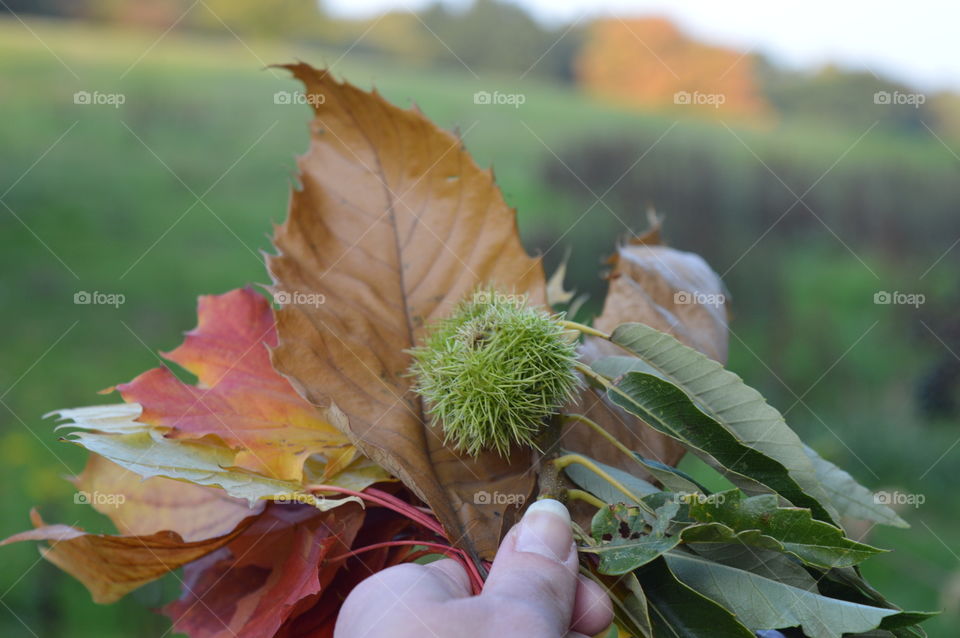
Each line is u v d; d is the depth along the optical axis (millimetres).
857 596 317
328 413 311
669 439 344
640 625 303
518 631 284
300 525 322
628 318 367
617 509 306
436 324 332
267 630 295
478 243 344
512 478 317
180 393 324
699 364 320
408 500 334
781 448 316
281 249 327
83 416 326
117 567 315
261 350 339
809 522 291
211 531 336
